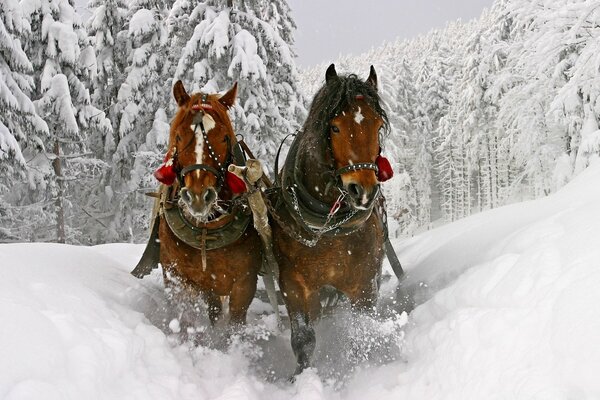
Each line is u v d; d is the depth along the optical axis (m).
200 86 14.53
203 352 4.46
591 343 2.49
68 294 3.92
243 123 14.57
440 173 49.41
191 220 4.41
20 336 2.88
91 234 20.66
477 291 3.74
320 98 4.12
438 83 46.62
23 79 14.62
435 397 3.26
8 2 14.04
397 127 36.97
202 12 15.19
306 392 3.87
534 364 2.74
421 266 5.75
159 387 3.41
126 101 18.61
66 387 2.74
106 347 3.28
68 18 16.56
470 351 3.22
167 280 4.94
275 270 5.00
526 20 16.11
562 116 15.38
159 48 17.95
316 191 4.29
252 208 4.41
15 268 4.05
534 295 3.16
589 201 4.29
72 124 16.11
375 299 4.76
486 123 36.09
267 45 15.36
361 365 4.45
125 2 20.20
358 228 4.35
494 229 5.16
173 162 4.34
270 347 5.31
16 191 18.59
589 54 12.09
